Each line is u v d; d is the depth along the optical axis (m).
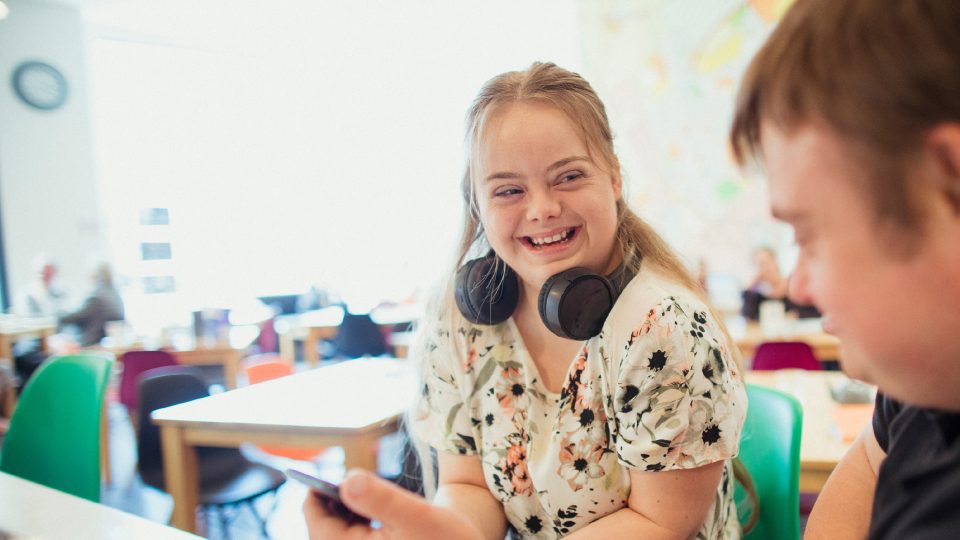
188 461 1.94
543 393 0.94
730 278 4.95
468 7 6.23
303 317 5.89
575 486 0.88
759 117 0.41
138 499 3.31
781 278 3.98
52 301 5.82
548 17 5.86
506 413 0.95
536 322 0.95
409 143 6.75
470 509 0.95
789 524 1.12
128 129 6.95
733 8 4.80
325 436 1.74
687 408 0.77
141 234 6.93
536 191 0.81
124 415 4.85
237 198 7.32
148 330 4.91
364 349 5.01
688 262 0.96
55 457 1.75
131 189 6.92
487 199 0.85
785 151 0.39
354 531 0.68
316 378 2.42
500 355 0.97
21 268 6.16
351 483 0.61
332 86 7.23
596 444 0.86
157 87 7.15
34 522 1.00
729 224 4.92
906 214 0.35
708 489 0.80
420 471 1.68
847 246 0.38
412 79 6.67
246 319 5.55
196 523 1.97
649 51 5.11
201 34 7.11
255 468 2.32
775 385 2.08
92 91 6.75
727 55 4.85
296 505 3.10
